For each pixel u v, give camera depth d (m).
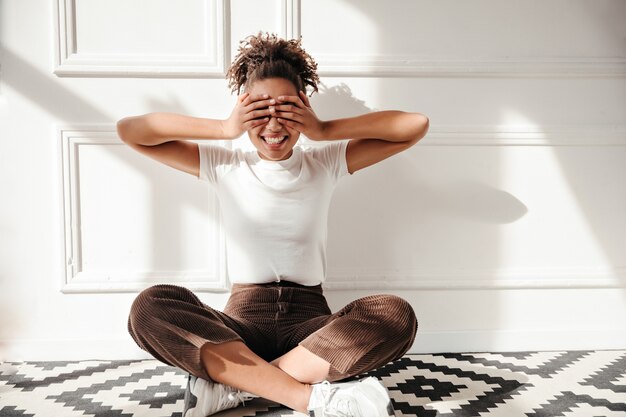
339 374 1.35
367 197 1.90
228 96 1.85
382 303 1.37
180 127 1.52
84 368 1.78
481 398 1.50
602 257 1.94
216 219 1.87
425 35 1.87
